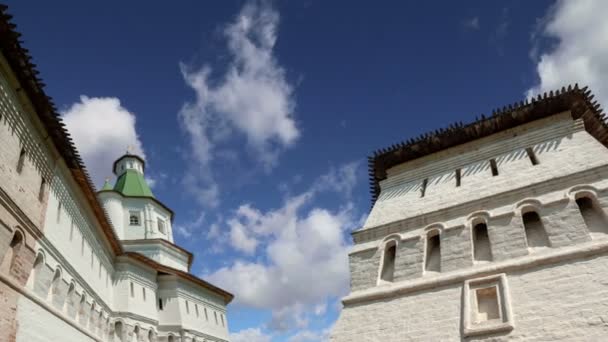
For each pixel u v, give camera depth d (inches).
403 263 842.2
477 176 901.2
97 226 1337.4
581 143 822.5
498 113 933.2
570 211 727.1
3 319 754.2
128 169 2326.5
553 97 885.2
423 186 970.7
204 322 1914.4
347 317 820.6
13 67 780.0
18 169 825.5
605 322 584.1
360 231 940.6
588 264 655.1
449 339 679.7
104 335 1406.3
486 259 767.7
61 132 946.1
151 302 1700.3
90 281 1285.7
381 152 1062.4
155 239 2023.9
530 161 858.8
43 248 936.9
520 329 632.4
